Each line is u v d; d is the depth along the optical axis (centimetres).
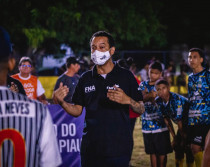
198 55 457
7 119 171
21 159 171
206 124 443
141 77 1513
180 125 451
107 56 296
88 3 1588
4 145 169
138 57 1797
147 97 451
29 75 520
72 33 1592
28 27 1536
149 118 457
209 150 279
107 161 283
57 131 436
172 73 1669
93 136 286
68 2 1548
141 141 718
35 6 1527
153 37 1983
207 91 449
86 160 290
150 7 1784
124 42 1989
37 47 1559
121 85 295
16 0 1473
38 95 525
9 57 182
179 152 465
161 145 452
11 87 353
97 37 299
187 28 2402
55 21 1541
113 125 285
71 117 441
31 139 174
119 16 1706
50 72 1711
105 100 289
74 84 594
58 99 292
